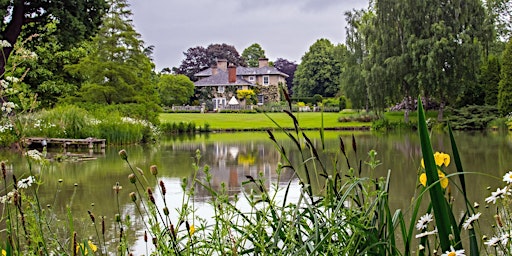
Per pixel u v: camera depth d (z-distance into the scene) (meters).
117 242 3.69
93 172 9.16
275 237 1.34
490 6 25.91
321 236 1.49
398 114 29.88
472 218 1.24
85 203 5.78
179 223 1.46
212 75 53.75
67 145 15.97
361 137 19.73
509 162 9.66
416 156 11.13
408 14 24.89
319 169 8.19
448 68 24.78
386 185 1.37
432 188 1.10
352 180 1.44
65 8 16.67
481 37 25.14
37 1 16.25
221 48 67.38
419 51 24.34
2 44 2.36
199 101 51.06
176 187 7.04
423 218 1.36
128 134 17.84
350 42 30.92
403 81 25.80
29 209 1.80
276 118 35.91
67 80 24.06
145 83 22.30
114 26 21.56
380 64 25.56
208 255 1.49
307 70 56.88
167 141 20.08
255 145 17.20
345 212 1.40
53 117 16.52
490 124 23.78
